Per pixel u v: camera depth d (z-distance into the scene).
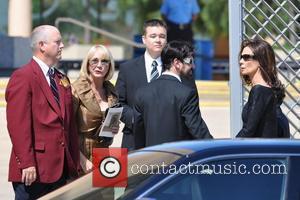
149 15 99.94
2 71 46.47
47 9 98.62
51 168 18.23
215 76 57.56
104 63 19.41
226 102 37.56
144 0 99.88
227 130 33.88
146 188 12.38
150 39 20.72
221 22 88.75
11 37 47.50
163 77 18.67
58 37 18.52
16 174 18.28
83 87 19.45
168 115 18.34
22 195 18.41
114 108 19.06
